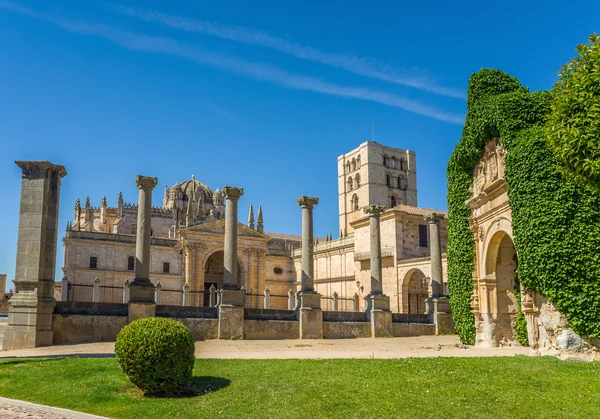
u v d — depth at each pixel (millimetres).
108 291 80562
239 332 33062
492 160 26328
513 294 27578
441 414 12148
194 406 13430
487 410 12297
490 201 26484
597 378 14688
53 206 28156
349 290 73000
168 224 100938
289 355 22359
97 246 81125
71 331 28094
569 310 19234
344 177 116000
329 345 29469
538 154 20859
